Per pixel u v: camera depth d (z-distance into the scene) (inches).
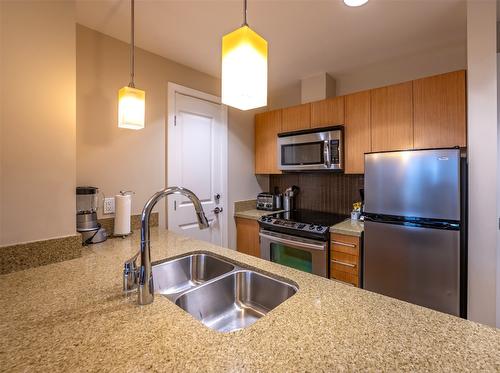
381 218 73.0
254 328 27.9
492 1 59.0
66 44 52.9
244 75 35.3
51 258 49.8
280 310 31.6
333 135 93.4
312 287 38.1
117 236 70.4
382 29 72.6
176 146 90.2
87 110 69.7
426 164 65.5
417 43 80.5
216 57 87.5
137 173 80.4
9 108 46.3
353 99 91.9
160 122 86.3
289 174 125.6
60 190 52.1
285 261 97.0
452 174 62.1
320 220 96.1
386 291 71.9
